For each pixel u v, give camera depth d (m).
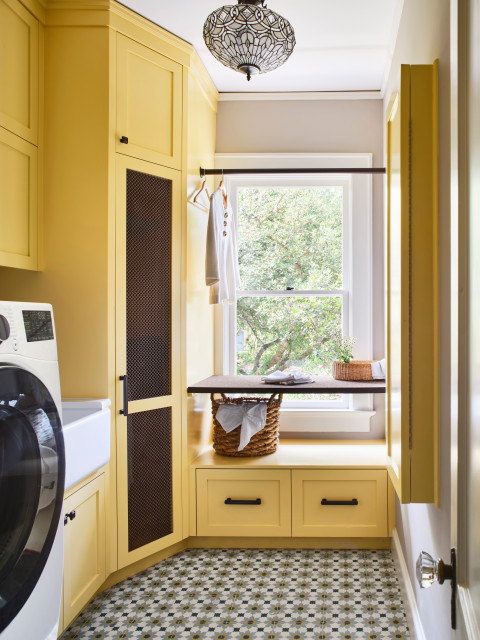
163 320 2.50
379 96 3.18
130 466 2.33
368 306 3.18
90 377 2.20
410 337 1.50
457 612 0.80
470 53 0.72
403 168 1.49
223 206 2.85
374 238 3.19
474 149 0.70
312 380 2.87
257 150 3.23
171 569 2.45
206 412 3.06
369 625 1.97
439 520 1.47
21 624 1.03
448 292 1.35
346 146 3.20
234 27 1.96
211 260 2.66
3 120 1.90
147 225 2.41
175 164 2.52
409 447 1.50
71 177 2.21
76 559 1.90
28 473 1.06
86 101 2.22
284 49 2.06
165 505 2.52
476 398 0.69
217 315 3.23
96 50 2.22
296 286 3.29
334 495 2.63
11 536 1.01
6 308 1.03
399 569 2.27
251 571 2.42
